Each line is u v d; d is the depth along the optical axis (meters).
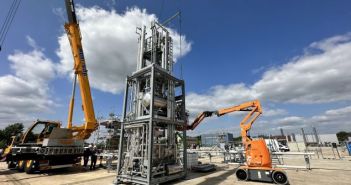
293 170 13.26
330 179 9.91
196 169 13.09
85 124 14.73
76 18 15.52
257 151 10.03
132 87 11.50
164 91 11.56
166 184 9.20
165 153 10.02
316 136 42.41
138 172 8.98
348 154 27.39
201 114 14.05
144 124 9.55
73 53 15.23
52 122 14.88
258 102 11.99
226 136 24.98
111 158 14.05
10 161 14.45
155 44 12.26
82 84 14.93
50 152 12.04
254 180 9.77
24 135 14.02
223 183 9.27
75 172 13.09
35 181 9.88
